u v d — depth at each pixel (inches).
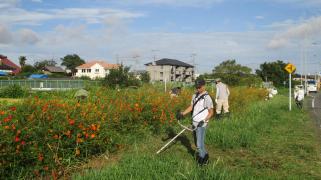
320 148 390.9
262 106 860.0
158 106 469.1
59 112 301.7
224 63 3097.9
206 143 398.0
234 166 309.3
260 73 3614.7
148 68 3941.9
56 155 275.7
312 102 1405.0
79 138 302.8
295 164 317.4
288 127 556.7
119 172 252.2
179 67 4065.0
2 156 243.0
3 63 3730.3
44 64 4682.6
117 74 1178.6
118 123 381.7
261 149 382.3
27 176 262.2
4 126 251.8
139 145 386.6
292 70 886.4
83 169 286.2
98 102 407.8
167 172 258.1
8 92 1268.5
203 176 249.0
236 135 410.6
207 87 1013.2
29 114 283.6
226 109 629.0
